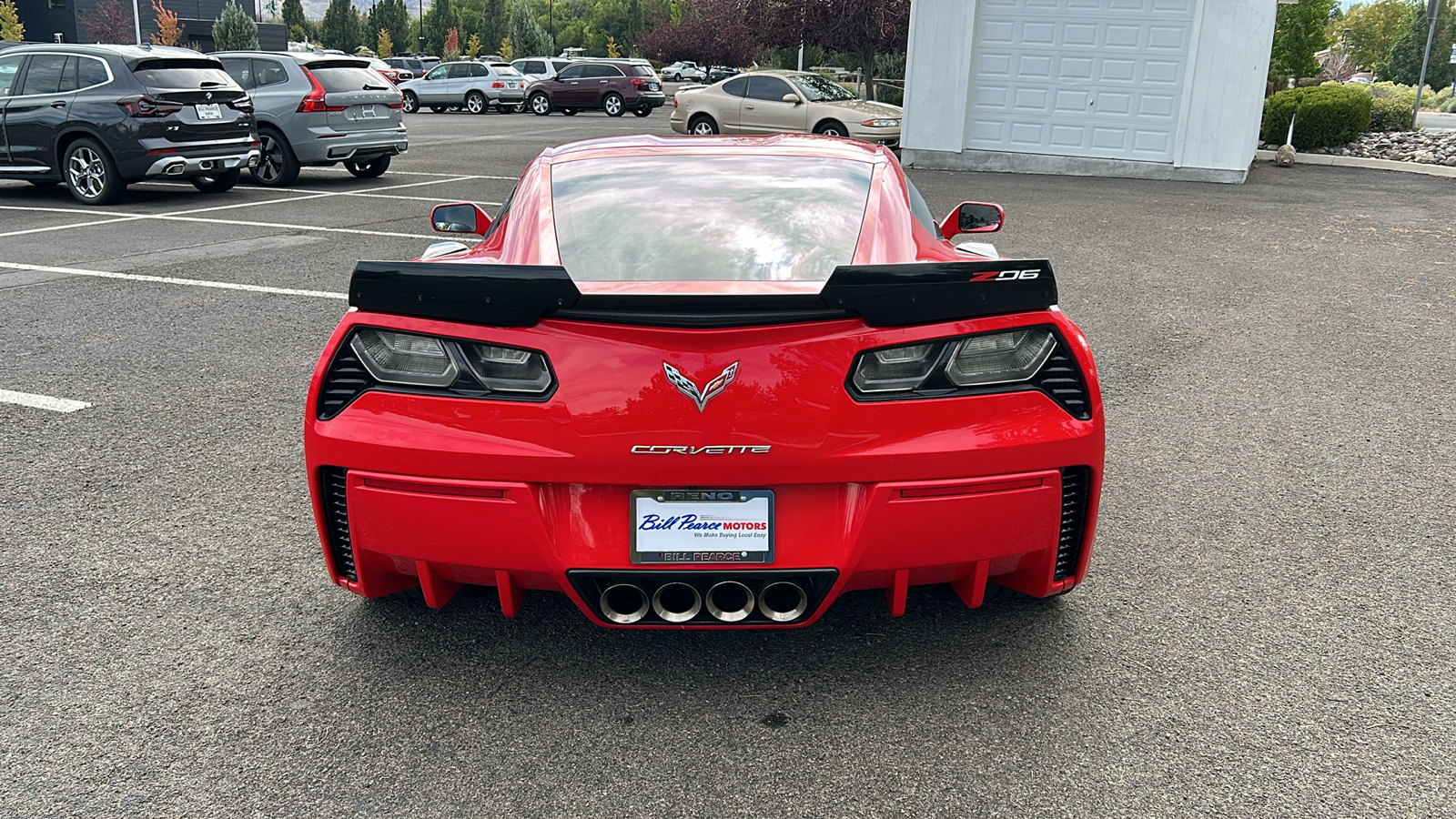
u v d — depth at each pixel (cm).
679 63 7162
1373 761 234
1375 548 347
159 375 536
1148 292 759
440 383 239
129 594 313
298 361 562
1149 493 393
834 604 307
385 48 10375
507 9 11325
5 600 309
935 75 1667
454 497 239
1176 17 1535
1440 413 489
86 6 6706
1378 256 920
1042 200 1294
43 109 1148
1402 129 2164
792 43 2511
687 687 264
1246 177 1591
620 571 237
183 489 393
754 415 228
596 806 221
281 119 1323
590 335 231
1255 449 441
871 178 318
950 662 275
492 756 237
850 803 221
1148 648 282
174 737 245
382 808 221
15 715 253
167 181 1411
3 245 906
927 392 236
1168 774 230
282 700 259
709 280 261
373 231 985
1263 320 673
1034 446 240
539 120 3062
